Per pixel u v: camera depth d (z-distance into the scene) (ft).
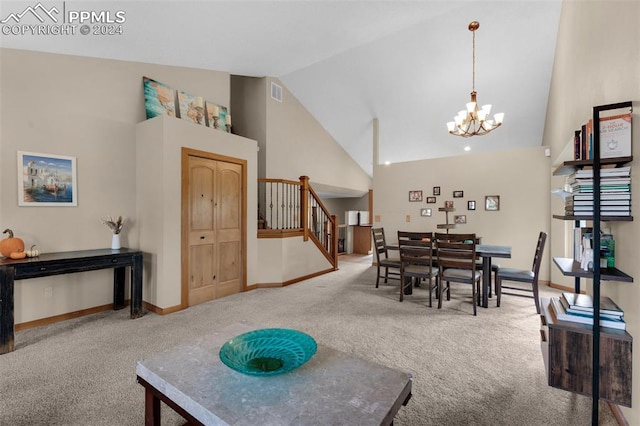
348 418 3.38
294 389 3.93
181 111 13.87
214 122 15.39
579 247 6.93
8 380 6.67
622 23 6.11
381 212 21.63
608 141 5.44
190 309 11.61
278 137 19.77
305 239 16.94
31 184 9.82
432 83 17.35
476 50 14.76
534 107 17.75
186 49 11.84
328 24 11.25
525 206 16.62
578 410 5.83
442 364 7.52
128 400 5.98
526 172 16.62
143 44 10.84
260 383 4.06
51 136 10.23
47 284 10.12
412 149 24.30
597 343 5.26
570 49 11.30
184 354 4.86
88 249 11.02
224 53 12.90
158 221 11.18
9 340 7.99
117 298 11.48
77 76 10.82
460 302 12.65
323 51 13.74
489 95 17.58
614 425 5.43
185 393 3.81
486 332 9.48
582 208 5.70
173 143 11.39
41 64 10.04
